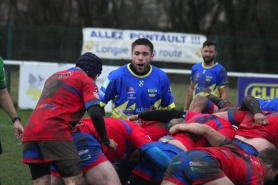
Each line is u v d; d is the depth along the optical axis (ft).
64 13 233.14
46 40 129.08
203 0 231.50
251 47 136.26
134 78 53.52
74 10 239.50
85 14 236.02
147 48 52.70
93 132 42.32
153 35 129.39
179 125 43.29
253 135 45.52
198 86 82.84
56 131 39.32
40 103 40.55
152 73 54.08
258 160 41.50
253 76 123.44
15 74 127.13
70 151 39.47
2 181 58.44
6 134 88.38
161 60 130.11
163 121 47.21
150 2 241.55
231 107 51.21
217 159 38.63
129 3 240.73
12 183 57.72
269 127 45.91
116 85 53.47
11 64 120.37
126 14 239.71
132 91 53.36
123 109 53.83
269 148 42.68
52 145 39.14
